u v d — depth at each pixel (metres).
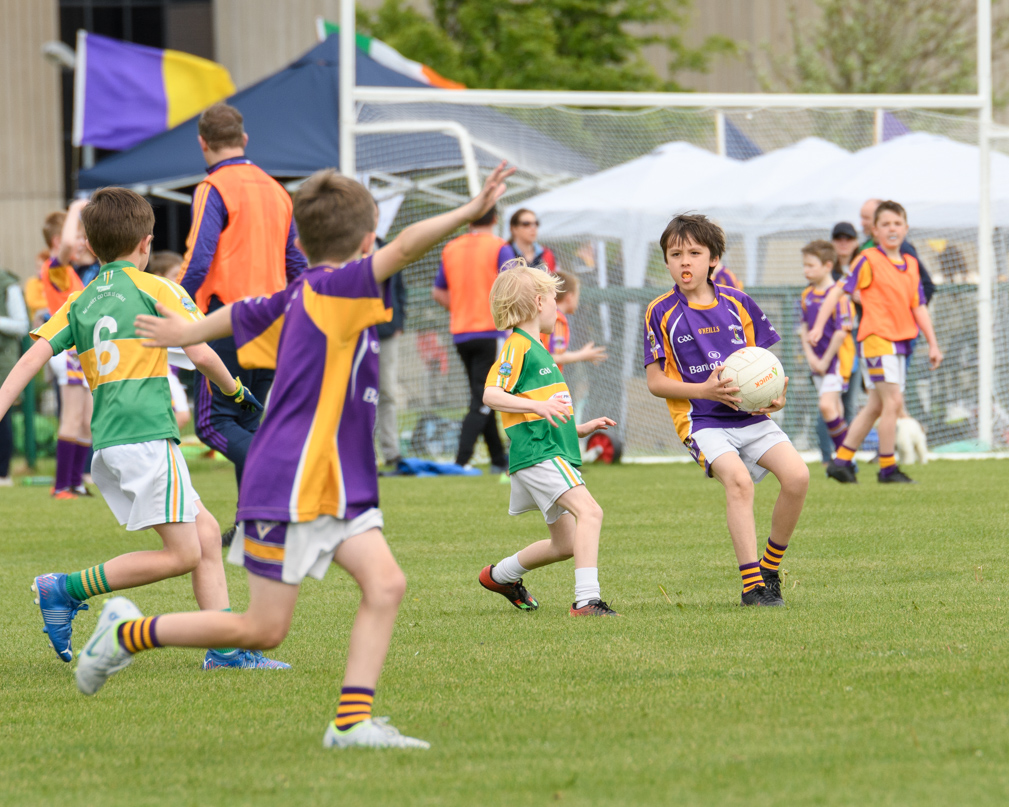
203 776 8.30
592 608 14.41
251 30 89.69
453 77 79.12
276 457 8.74
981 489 26.83
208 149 19.08
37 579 12.40
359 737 8.81
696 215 15.66
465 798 7.54
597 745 8.70
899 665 10.93
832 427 32.06
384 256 8.65
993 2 76.44
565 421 14.08
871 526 21.17
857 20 78.62
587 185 43.84
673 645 12.33
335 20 88.94
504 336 33.97
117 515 12.28
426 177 43.34
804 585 15.80
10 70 88.38
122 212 12.24
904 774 7.70
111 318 11.97
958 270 40.50
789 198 42.19
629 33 85.50
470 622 14.16
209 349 12.23
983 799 7.18
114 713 10.30
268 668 12.15
